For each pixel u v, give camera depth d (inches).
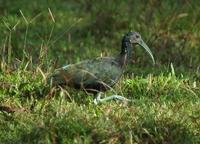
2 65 735.1
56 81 666.8
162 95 709.3
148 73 785.6
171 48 880.9
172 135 599.8
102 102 674.8
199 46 911.0
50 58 834.8
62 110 633.0
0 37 904.3
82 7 1081.4
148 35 934.4
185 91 724.7
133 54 834.2
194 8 1010.1
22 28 975.6
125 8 1042.1
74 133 597.9
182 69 813.2
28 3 1111.0
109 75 680.4
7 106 651.5
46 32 931.3
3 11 1063.0
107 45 930.1
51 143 591.8
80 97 682.8
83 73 669.3
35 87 689.6
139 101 682.2
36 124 613.9
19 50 843.4
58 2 1117.1
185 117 633.0
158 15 999.6
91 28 984.3
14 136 608.7
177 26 956.6
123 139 596.1
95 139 595.5
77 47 915.4
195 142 606.9
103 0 1063.0
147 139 597.3
